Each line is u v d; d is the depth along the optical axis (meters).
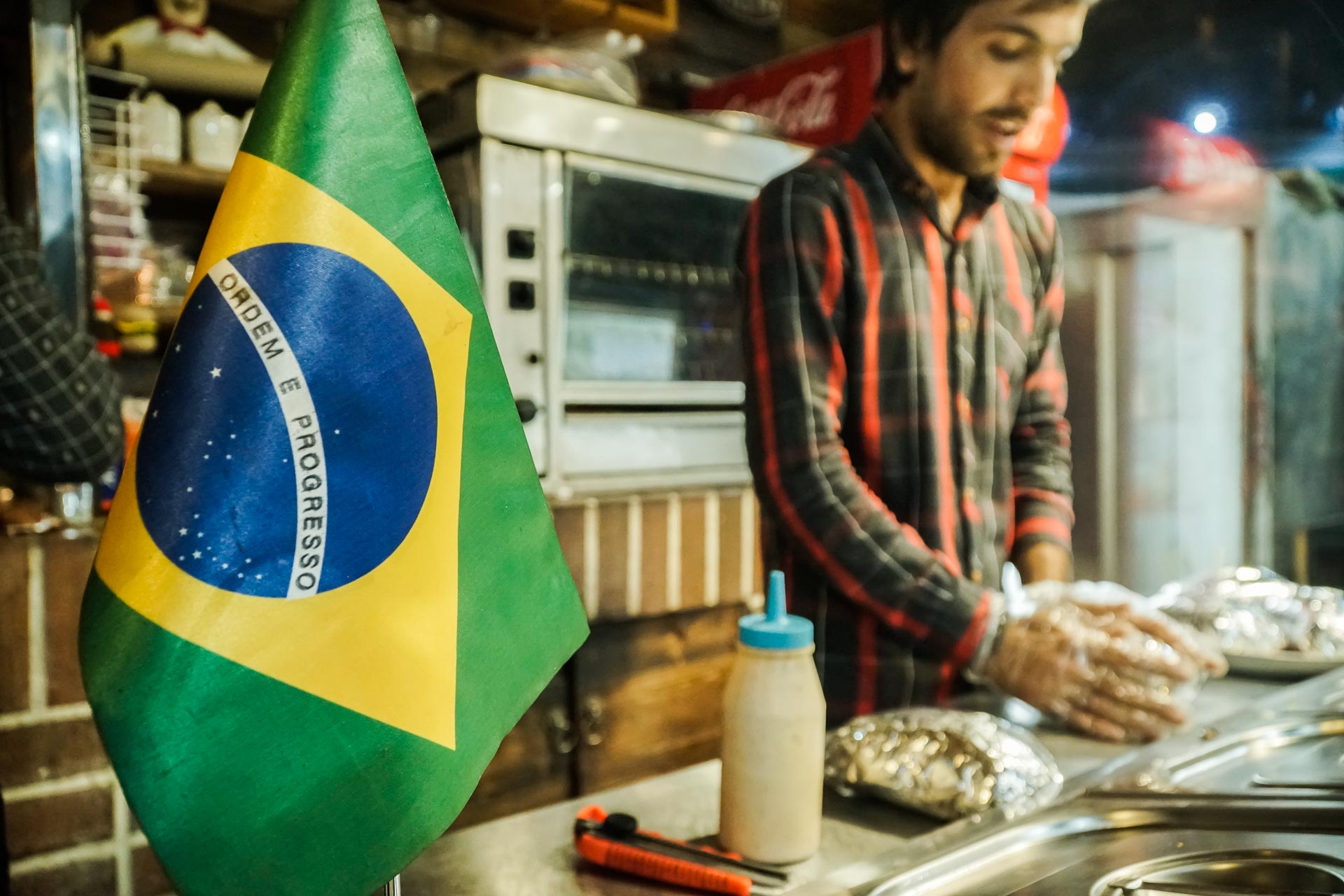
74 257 1.53
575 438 1.86
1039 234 1.32
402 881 0.61
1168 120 2.09
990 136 1.11
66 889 1.31
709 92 2.53
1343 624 1.08
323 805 0.42
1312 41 1.83
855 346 1.13
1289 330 2.28
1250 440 2.30
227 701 0.40
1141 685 0.87
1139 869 0.61
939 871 0.60
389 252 0.45
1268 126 1.98
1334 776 0.75
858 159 1.17
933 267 1.15
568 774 1.73
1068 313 2.37
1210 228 2.18
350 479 0.43
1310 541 2.37
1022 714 0.96
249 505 0.42
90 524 1.37
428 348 0.46
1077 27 1.09
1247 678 1.08
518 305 1.78
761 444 1.07
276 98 0.44
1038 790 0.71
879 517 1.01
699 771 0.82
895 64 1.16
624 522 1.76
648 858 0.61
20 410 1.06
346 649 0.42
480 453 0.47
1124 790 0.71
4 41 1.50
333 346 0.44
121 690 0.40
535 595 0.49
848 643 1.15
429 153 0.47
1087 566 2.39
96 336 1.64
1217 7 1.90
